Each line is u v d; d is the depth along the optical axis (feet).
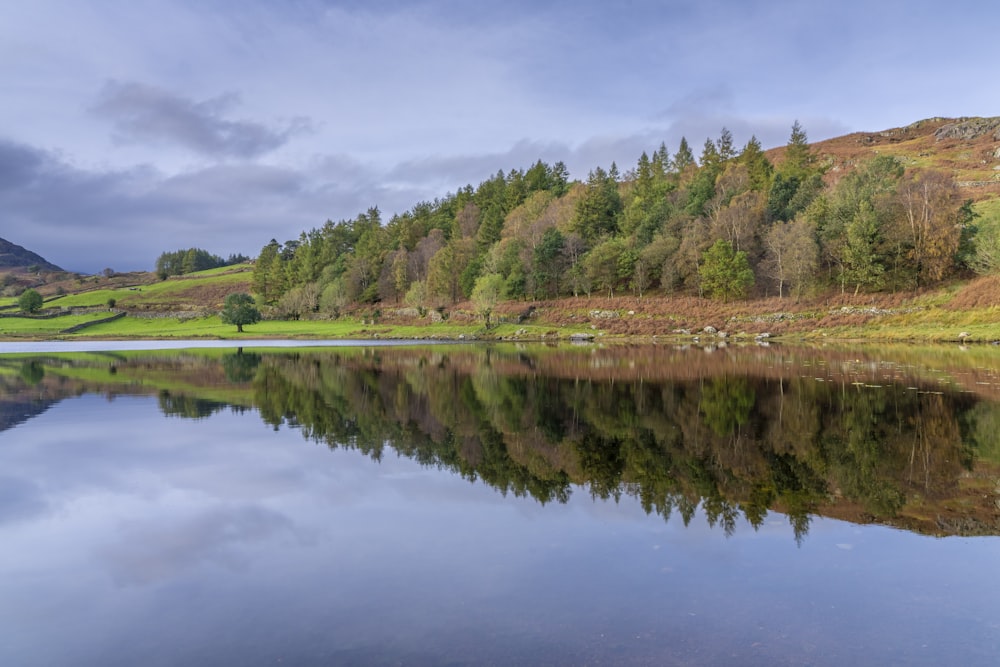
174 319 433.48
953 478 43.42
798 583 26.99
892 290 220.23
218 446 58.65
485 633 22.93
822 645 21.71
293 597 26.58
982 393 79.92
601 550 31.42
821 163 461.78
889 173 282.77
